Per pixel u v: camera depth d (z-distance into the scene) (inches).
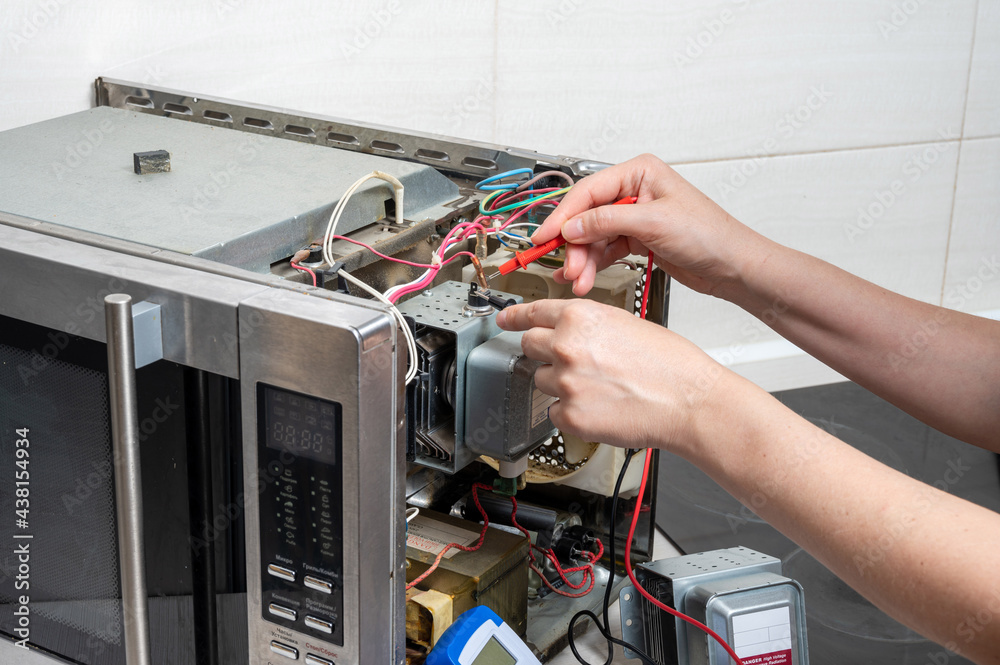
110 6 44.9
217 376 22.8
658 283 39.2
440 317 28.0
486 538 36.5
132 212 28.1
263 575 23.3
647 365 25.3
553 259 37.5
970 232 79.1
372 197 32.2
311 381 21.0
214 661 25.4
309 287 22.8
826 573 45.0
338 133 43.2
